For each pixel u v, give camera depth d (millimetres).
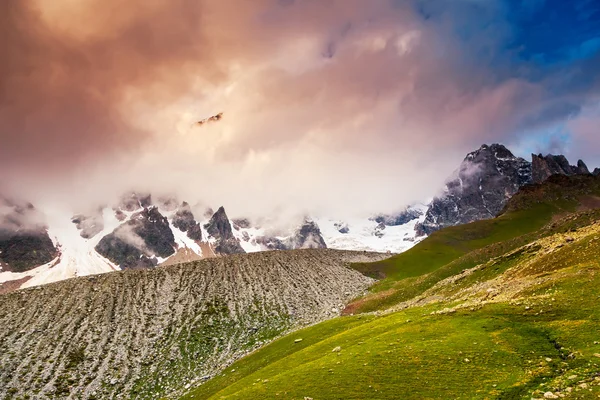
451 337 43469
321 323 88062
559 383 30469
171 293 142625
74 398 86250
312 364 48500
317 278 164625
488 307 50438
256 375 58031
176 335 115312
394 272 177250
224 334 116688
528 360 35531
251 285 152500
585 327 38000
